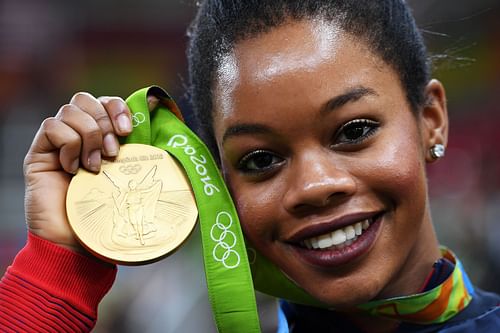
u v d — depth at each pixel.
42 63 10.52
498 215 7.04
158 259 1.62
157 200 1.66
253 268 1.82
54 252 1.69
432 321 1.76
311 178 1.58
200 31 1.81
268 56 1.61
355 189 1.60
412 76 1.76
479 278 4.64
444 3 6.75
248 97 1.62
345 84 1.60
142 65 10.98
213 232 1.65
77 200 1.66
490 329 1.75
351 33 1.65
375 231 1.64
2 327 1.65
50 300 1.66
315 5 1.65
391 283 1.78
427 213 1.81
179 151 1.71
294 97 1.58
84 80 10.82
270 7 1.65
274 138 1.61
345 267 1.65
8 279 1.70
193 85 1.86
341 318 1.85
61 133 1.70
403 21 1.79
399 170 1.62
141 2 10.76
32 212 1.73
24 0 10.41
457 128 10.38
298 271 1.69
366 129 1.62
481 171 9.62
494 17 7.29
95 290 1.71
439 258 1.83
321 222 1.61
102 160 1.70
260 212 1.66
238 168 1.69
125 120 1.71
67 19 10.63
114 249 1.62
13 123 10.13
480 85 9.70
